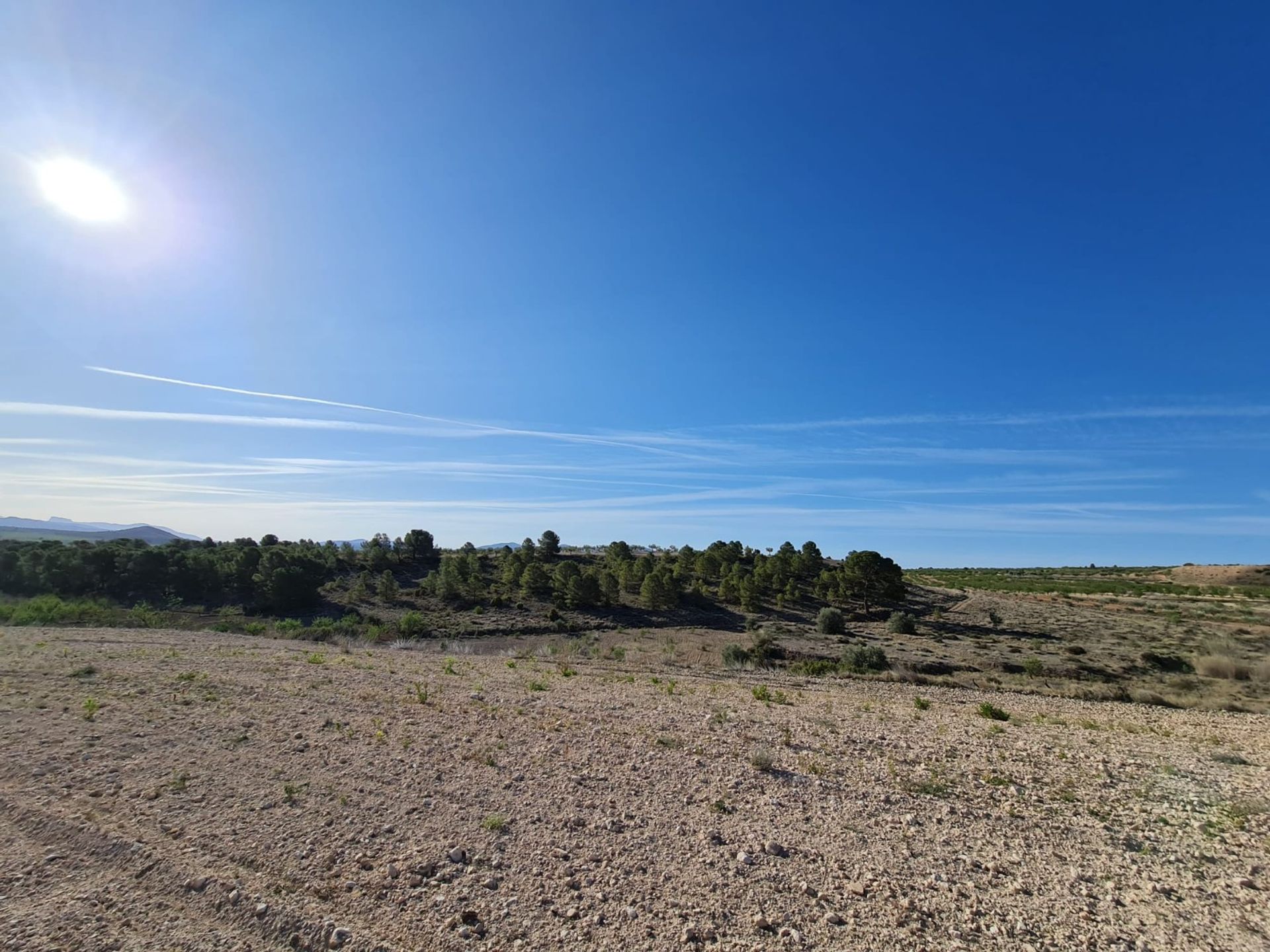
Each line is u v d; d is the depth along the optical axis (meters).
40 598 31.25
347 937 4.16
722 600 56.44
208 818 5.85
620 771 7.72
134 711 9.38
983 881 5.34
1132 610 55.50
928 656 28.94
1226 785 8.02
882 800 7.16
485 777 7.25
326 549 65.31
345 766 7.45
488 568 66.25
